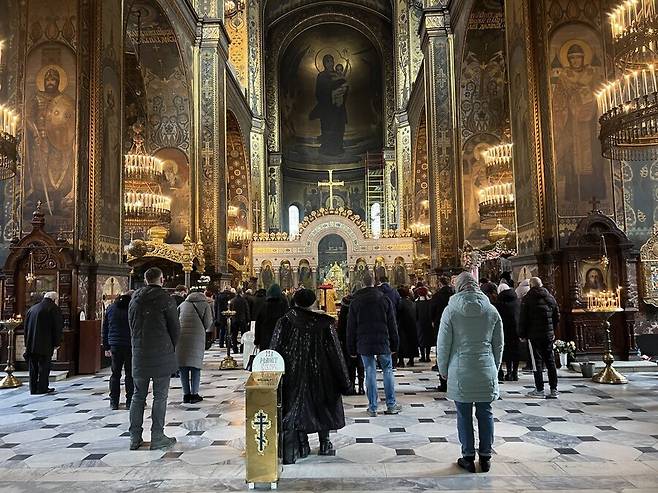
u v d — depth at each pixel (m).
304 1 41.72
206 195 20.23
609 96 8.80
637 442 5.94
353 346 7.66
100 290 11.62
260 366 5.36
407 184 31.44
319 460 5.52
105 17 12.28
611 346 10.69
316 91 45.12
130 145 19.53
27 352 9.12
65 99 11.49
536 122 11.27
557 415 7.15
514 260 12.36
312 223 28.48
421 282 13.77
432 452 5.74
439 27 19.31
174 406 8.15
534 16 11.45
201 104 20.61
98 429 6.83
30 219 11.28
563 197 11.05
